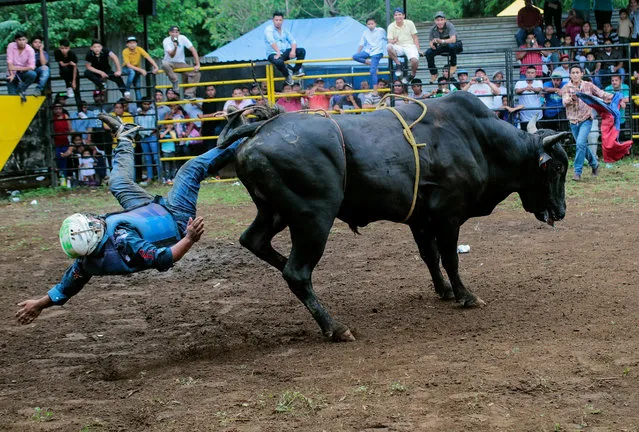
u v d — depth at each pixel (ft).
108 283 29.37
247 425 15.53
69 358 21.11
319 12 112.47
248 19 109.40
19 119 57.67
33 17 93.35
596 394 16.30
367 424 15.24
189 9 107.55
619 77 54.65
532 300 24.00
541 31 58.34
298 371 18.67
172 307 25.82
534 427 14.82
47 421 16.44
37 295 28.55
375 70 54.03
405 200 22.13
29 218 45.55
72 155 60.34
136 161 59.82
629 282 25.35
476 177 23.36
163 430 15.55
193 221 18.42
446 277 27.61
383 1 113.19
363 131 21.66
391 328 22.07
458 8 118.73
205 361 20.21
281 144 20.24
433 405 16.03
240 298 26.55
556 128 56.39
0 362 20.93
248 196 48.70
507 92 53.72
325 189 20.43
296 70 56.34
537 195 25.08
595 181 47.32
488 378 17.33
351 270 29.68
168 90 57.36
